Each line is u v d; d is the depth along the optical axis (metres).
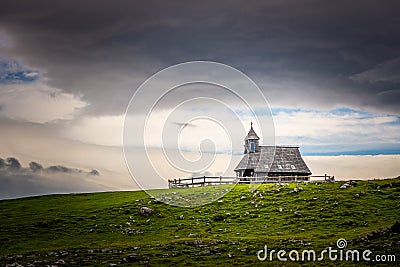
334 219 51.50
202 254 39.41
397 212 52.44
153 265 36.16
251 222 52.72
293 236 45.44
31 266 35.81
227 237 46.53
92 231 51.25
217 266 35.59
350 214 52.69
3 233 51.00
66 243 46.44
